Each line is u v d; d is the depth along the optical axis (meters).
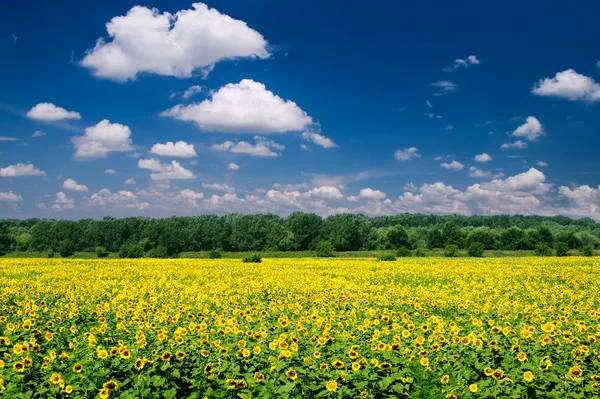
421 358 11.17
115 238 116.69
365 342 12.66
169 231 113.50
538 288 28.97
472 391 9.47
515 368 10.41
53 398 9.15
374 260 66.38
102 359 10.48
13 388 9.40
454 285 32.34
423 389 10.59
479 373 10.60
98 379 9.91
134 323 15.20
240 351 10.65
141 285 30.67
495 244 114.38
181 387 9.90
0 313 18.98
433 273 41.25
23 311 17.98
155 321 15.28
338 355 11.09
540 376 9.76
